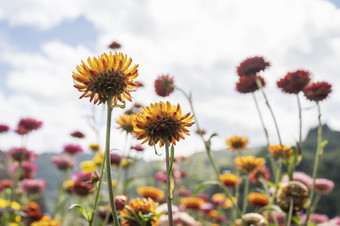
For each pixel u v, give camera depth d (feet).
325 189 2.59
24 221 2.60
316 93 1.59
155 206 1.36
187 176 3.81
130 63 1.04
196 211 3.17
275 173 1.68
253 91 1.74
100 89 1.01
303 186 1.47
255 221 1.43
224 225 3.18
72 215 2.38
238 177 2.26
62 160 3.05
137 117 1.06
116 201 1.37
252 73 1.74
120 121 1.74
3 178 4.07
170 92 1.78
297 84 1.61
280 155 1.74
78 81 1.02
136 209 1.33
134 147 2.03
